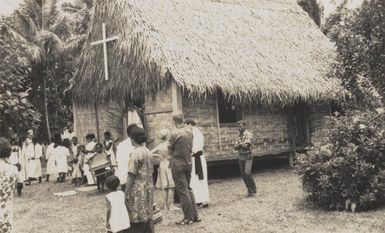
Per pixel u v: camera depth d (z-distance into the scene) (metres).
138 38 15.21
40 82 28.91
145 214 7.10
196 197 10.48
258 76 16.08
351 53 16.23
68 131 28.88
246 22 19.00
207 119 15.90
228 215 9.48
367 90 17.48
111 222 6.90
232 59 16.20
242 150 11.59
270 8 20.98
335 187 9.16
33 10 30.05
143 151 7.20
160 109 15.10
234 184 14.25
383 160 9.30
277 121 18.14
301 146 18.94
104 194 13.41
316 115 19.39
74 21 30.86
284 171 16.94
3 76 11.17
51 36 27.94
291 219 8.73
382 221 8.08
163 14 16.31
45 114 28.95
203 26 17.12
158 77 14.74
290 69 17.55
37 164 17.45
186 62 14.75
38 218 10.44
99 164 13.70
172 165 8.96
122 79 16.02
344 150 9.23
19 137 11.20
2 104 10.31
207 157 15.76
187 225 8.84
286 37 19.64
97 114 17.62
